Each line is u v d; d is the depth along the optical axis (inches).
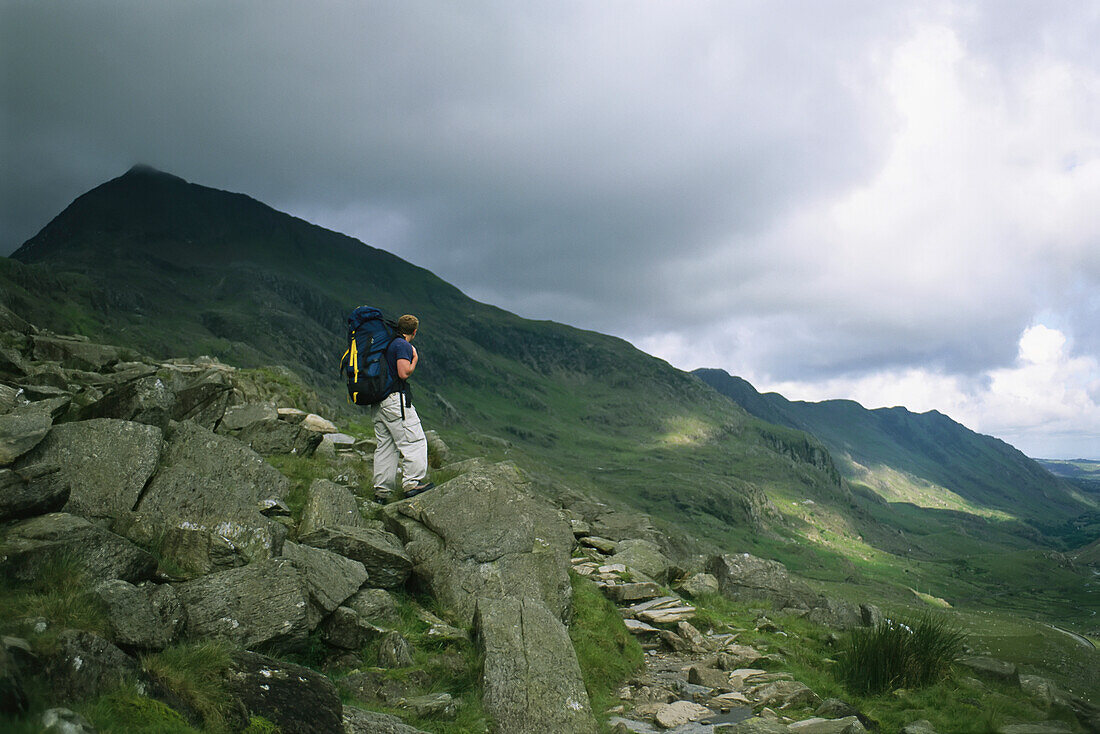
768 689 398.0
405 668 325.4
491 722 300.2
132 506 345.4
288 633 304.2
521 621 357.7
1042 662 701.3
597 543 733.9
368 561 398.3
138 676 228.2
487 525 437.1
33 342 755.4
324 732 245.6
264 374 1005.8
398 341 492.7
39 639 215.6
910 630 450.0
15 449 328.5
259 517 352.8
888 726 347.9
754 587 728.3
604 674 403.9
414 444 494.3
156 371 796.6
